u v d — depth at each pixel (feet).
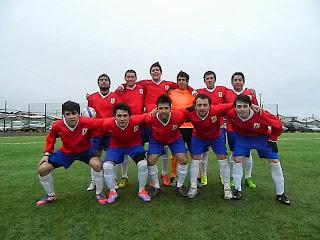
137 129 14.80
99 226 11.23
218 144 15.16
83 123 14.29
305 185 16.63
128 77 19.03
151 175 15.19
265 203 13.61
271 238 10.21
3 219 12.00
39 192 15.76
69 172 20.76
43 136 66.95
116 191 15.97
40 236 10.53
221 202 13.84
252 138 14.60
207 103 14.33
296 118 121.49
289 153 30.25
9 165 24.09
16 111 116.37
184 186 17.03
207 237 10.29
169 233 10.60
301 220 11.61
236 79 19.03
